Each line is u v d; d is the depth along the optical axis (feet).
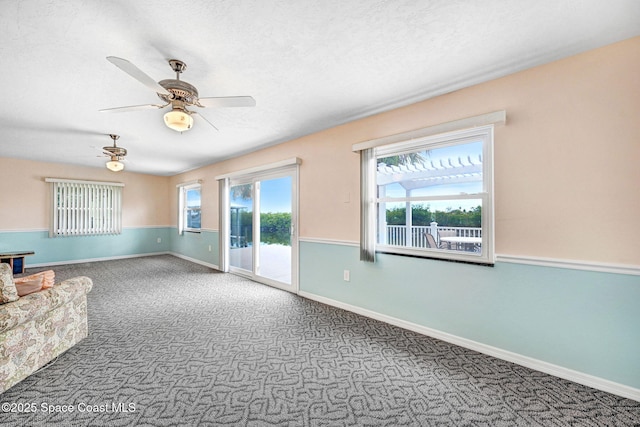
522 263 6.89
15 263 16.52
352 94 8.31
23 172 18.11
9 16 4.89
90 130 11.60
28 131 11.69
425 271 8.65
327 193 11.66
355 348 7.80
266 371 6.68
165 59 6.41
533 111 6.78
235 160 17.11
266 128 11.51
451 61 6.59
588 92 6.11
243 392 5.90
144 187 23.84
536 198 6.73
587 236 6.11
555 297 6.47
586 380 6.09
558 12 4.98
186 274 17.26
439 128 8.14
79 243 20.57
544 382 6.21
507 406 5.49
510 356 7.07
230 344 8.04
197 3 4.68
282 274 14.19
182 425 4.97
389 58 6.47
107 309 10.94
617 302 5.80
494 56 6.38
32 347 6.30
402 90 8.04
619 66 5.79
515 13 5.02
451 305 8.11
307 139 12.50
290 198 13.58
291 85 7.75
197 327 9.24
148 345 7.94
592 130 6.06
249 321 9.77
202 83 7.59
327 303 11.67
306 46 6.00
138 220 23.50
